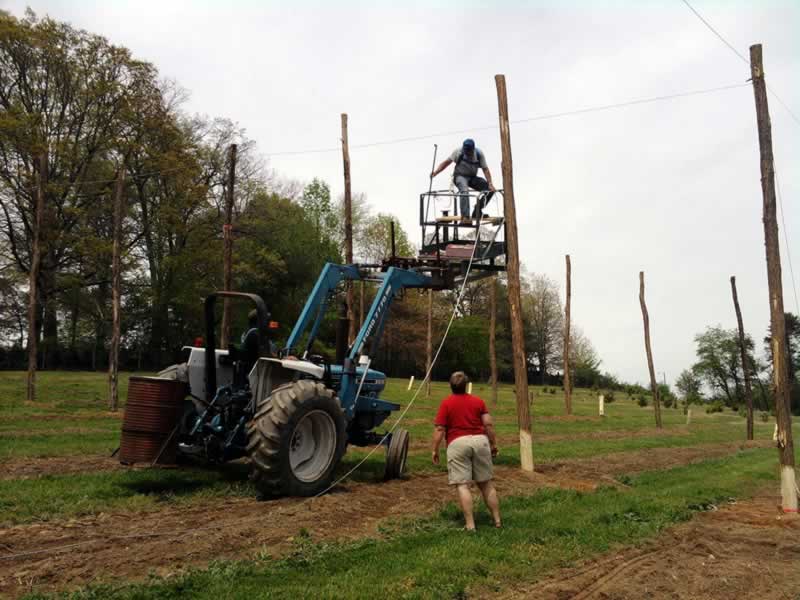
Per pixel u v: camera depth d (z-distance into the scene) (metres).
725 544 7.29
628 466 14.19
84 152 37.00
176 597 4.61
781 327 10.27
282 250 47.81
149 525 6.49
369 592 4.86
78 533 6.11
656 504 8.95
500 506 8.32
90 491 7.61
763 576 6.16
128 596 4.54
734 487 11.73
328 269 10.14
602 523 7.65
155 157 37.31
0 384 27.14
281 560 5.48
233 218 43.41
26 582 4.82
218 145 42.50
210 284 42.31
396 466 9.93
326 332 43.94
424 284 10.86
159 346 46.03
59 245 35.34
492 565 5.71
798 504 10.27
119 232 20.45
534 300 83.12
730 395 79.75
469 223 10.91
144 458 7.91
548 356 88.19
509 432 20.31
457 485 6.99
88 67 35.19
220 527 6.38
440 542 6.34
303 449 8.30
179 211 40.12
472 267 11.02
